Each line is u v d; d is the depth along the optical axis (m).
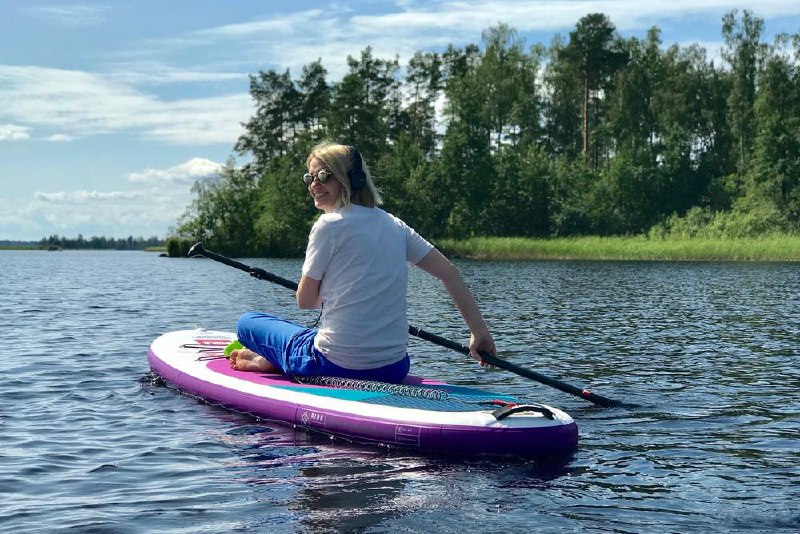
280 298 17.36
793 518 3.27
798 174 64.06
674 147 74.25
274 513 3.31
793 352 8.38
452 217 65.50
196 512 3.33
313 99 74.62
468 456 4.16
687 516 3.29
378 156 65.88
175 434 4.71
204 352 6.35
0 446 4.48
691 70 80.25
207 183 64.44
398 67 78.94
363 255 4.73
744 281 23.39
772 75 70.62
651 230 61.59
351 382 4.82
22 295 18.27
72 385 6.36
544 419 4.25
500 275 27.95
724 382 6.58
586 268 34.84
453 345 5.19
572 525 3.17
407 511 3.33
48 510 3.38
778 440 4.62
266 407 4.98
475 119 67.62
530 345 8.94
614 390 6.20
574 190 71.19
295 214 61.22
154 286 22.78
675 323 11.41
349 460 4.14
